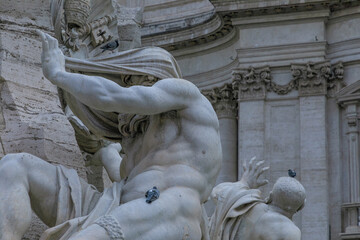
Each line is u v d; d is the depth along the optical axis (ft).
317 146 97.04
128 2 108.99
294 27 100.22
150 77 22.22
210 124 21.54
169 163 20.98
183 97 21.24
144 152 21.68
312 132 97.55
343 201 95.14
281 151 98.32
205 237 22.49
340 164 96.63
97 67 22.12
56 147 24.75
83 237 18.80
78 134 27.66
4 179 20.08
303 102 98.68
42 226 23.98
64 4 30.01
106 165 26.55
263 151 98.68
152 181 20.66
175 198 20.15
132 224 19.31
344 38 98.94
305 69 98.43
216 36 104.83
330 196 95.91
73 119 27.27
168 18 108.88
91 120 23.02
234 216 26.58
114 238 18.99
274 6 98.68
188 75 107.34
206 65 106.32
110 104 20.48
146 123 21.99
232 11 100.17
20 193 20.02
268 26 100.94
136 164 22.04
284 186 26.20
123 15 33.94
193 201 20.49
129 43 33.24
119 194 20.71
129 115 22.15
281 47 100.07
